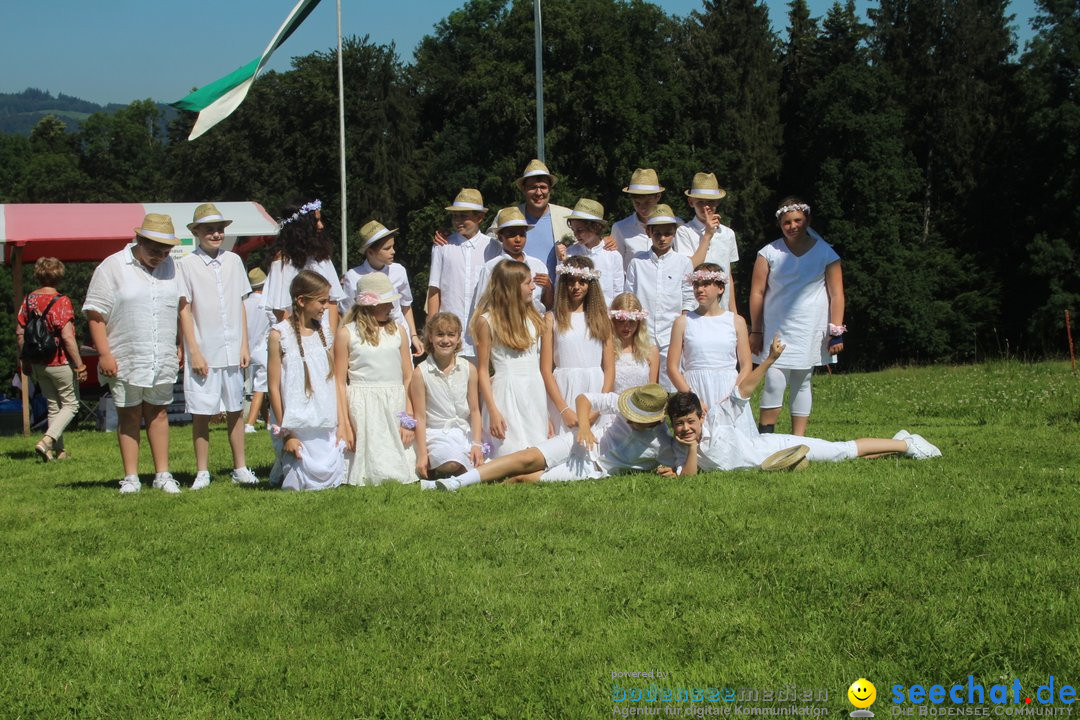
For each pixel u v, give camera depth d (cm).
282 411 868
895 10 5269
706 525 630
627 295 926
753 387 835
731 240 1108
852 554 559
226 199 4928
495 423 870
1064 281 4509
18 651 477
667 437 849
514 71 4553
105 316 872
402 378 899
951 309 4744
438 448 882
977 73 5178
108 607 534
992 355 4709
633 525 638
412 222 4753
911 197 5166
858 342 4741
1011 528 598
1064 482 725
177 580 571
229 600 534
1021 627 448
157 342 877
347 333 880
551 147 4522
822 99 4759
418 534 643
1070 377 1872
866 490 710
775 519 639
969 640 439
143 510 764
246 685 434
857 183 4659
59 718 412
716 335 882
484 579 545
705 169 4778
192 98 1457
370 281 890
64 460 1184
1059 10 4506
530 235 1090
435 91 5484
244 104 4925
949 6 5103
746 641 452
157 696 429
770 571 537
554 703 405
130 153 7200
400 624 489
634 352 926
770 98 4981
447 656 452
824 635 455
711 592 512
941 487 713
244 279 952
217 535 667
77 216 1827
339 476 866
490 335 880
